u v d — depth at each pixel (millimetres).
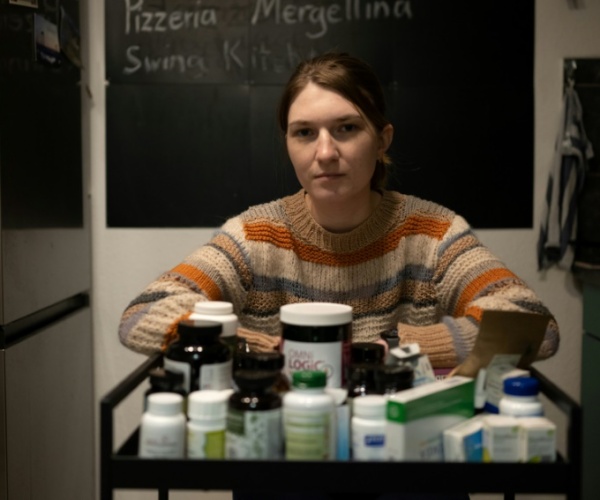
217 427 922
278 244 1419
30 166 1857
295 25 2377
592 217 2396
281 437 926
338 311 1062
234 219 1453
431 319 1444
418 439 922
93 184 2416
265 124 2395
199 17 2377
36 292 1901
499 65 2389
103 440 925
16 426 1764
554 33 2389
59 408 2090
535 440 906
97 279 2434
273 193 2406
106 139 2393
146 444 918
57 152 2076
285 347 1064
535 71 2395
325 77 1245
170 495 2455
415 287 1437
